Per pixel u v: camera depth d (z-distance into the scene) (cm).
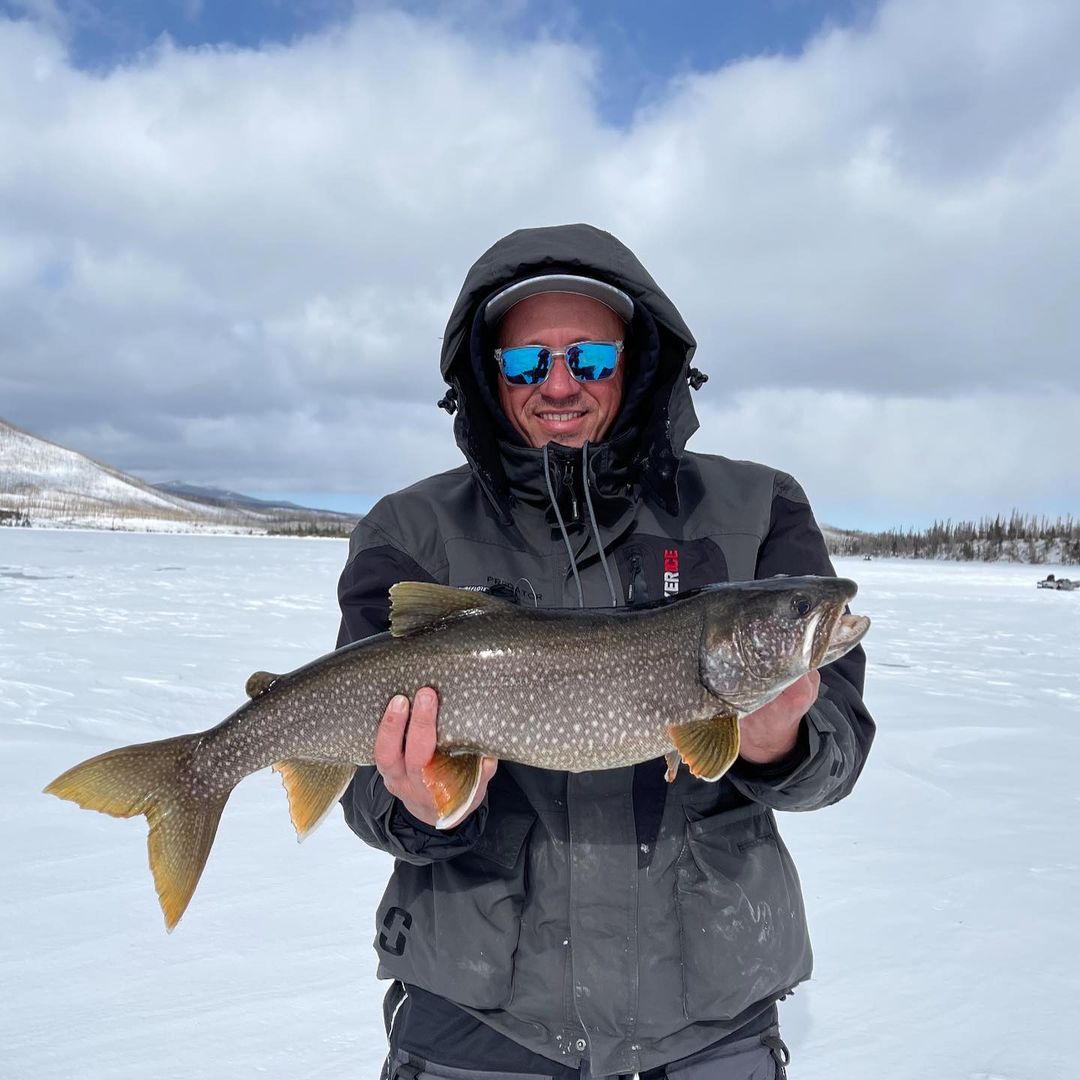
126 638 1220
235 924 410
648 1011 226
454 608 259
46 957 376
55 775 598
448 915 236
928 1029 337
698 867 235
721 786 248
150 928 403
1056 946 400
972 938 408
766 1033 239
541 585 270
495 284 287
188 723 757
